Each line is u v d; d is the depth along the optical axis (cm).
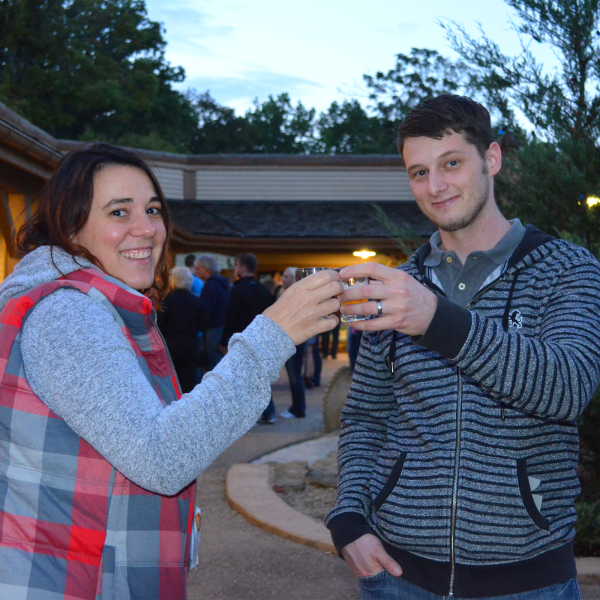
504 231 190
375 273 138
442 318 138
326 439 699
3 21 3538
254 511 469
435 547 169
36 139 667
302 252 1756
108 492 130
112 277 146
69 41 3819
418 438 176
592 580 345
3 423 129
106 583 129
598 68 454
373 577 181
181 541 138
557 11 446
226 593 356
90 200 146
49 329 127
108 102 3716
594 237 451
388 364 185
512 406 162
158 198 159
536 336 167
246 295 789
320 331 135
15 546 128
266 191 1867
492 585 165
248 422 128
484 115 182
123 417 119
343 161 1869
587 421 408
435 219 186
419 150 182
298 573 380
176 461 119
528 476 164
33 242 152
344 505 187
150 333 144
